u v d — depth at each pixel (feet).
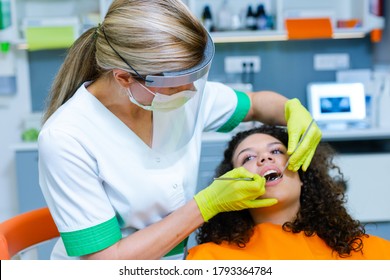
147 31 3.33
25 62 11.34
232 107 5.25
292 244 4.80
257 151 5.02
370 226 9.28
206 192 4.05
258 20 10.92
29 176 9.93
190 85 3.67
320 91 10.62
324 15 10.71
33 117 11.03
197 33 3.44
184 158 4.53
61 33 10.39
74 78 4.27
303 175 5.17
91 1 11.35
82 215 3.83
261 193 4.09
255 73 11.69
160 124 4.35
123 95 3.99
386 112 10.46
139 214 4.27
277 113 5.24
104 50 3.56
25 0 11.37
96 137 4.03
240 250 4.88
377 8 10.68
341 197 5.25
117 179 4.09
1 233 4.17
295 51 11.64
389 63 11.69
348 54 11.71
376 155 9.98
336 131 9.87
